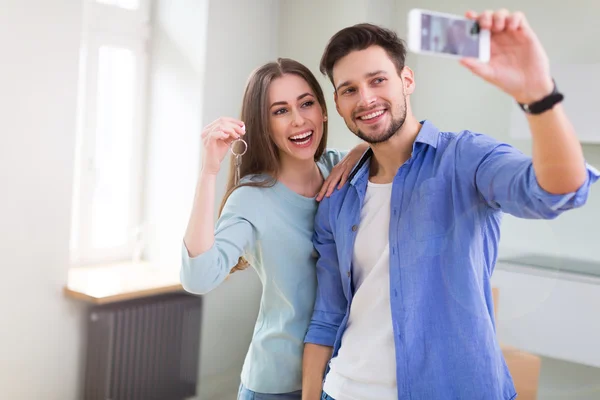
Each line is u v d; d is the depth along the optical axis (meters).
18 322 1.87
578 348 1.84
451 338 0.85
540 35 2.14
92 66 2.28
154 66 2.44
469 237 0.85
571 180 0.62
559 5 2.10
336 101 0.92
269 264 1.10
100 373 1.99
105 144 2.34
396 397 0.88
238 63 2.54
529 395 1.80
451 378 0.85
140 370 2.06
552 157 0.62
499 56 0.56
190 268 0.97
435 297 0.87
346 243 0.97
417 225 0.88
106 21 2.31
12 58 1.82
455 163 0.87
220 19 2.43
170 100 2.43
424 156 0.92
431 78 2.42
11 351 1.85
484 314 0.85
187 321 2.18
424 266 0.87
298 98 1.08
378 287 0.93
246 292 2.43
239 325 2.41
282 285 1.10
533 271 1.91
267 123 1.09
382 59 0.87
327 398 0.97
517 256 2.12
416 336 0.87
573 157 0.61
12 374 1.86
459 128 2.36
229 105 2.52
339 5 2.49
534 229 2.13
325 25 2.54
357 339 0.94
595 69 1.91
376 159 0.99
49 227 1.94
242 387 1.17
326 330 1.06
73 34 1.99
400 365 0.87
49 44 1.92
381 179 0.98
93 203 2.29
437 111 2.42
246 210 1.08
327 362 1.04
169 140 2.41
